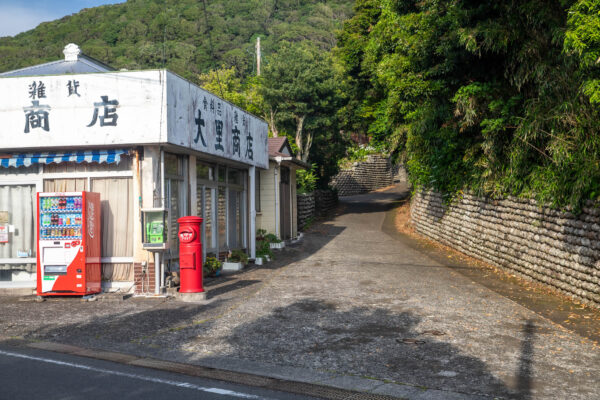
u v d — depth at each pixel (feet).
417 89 51.34
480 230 50.55
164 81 32.09
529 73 37.40
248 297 32.71
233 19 306.96
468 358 20.66
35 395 15.84
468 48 38.93
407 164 80.43
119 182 34.27
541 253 37.52
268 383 17.84
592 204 30.96
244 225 53.11
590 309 30.04
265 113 120.88
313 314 28.12
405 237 73.00
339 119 120.16
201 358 20.68
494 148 43.34
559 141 33.30
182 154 38.32
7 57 262.88
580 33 27.50
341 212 109.40
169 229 33.47
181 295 31.94
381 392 17.03
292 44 122.62
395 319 27.04
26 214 34.99
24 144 33.19
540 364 19.98
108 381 17.51
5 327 25.27
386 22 62.18
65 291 31.63
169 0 227.81
